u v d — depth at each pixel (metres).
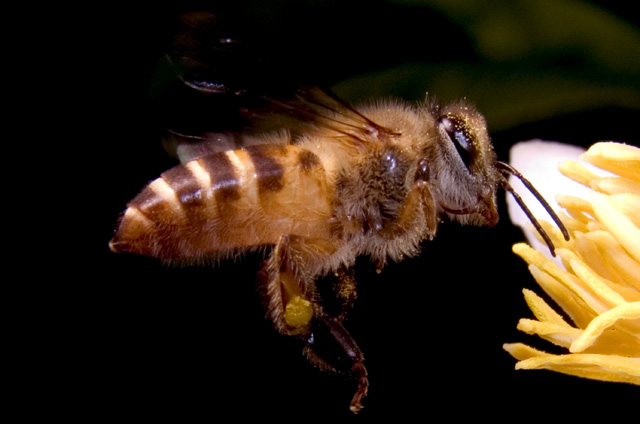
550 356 0.07
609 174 0.07
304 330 0.07
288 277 0.07
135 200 0.07
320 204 0.07
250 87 0.07
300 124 0.07
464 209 0.07
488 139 0.07
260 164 0.07
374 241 0.07
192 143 0.07
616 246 0.07
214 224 0.07
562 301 0.07
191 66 0.07
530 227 0.07
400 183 0.07
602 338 0.07
